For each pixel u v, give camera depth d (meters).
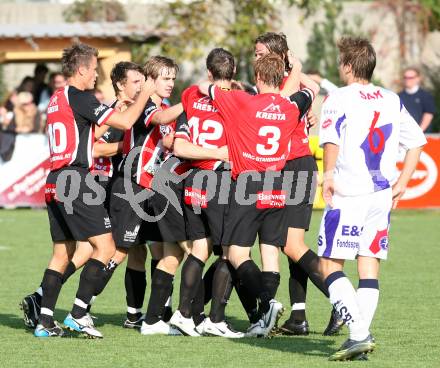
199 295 25.30
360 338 21.05
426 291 31.89
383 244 21.64
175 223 24.80
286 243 24.70
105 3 75.88
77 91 23.67
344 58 21.88
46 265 37.31
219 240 24.08
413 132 22.11
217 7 69.25
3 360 21.56
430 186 54.94
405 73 53.28
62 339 24.17
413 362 21.28
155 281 25.17
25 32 59.69
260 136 23.38
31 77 58.66
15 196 55.62
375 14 75.75
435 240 45.25
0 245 42.84
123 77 25.92
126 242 25.23
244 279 23.39
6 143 55.22
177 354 22.27
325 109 21.58
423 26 72.75
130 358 21.78
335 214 21.52
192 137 24.17
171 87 25.91
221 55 24.55
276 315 23.20
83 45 24.05
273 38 24.78
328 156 21.41
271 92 23.59
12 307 28.92
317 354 22.27
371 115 21.47
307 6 69.12
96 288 24.38
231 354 22.25
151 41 65.19
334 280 21.19
